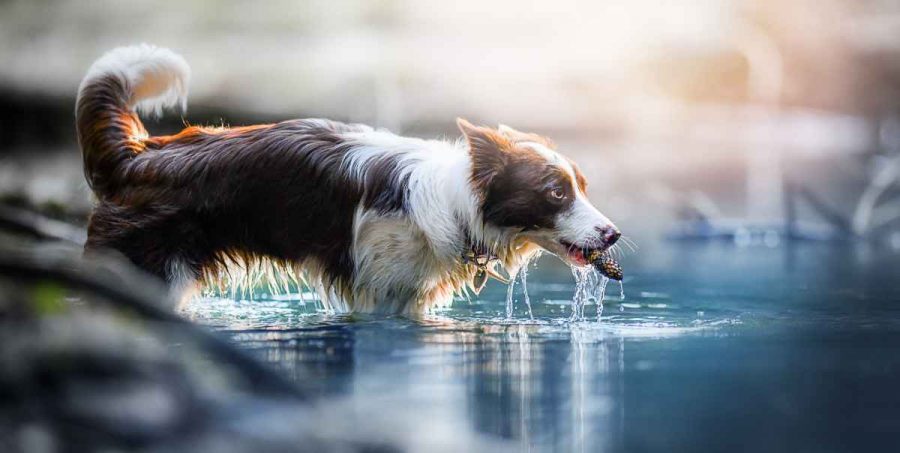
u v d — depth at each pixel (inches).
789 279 354.9
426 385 172.9
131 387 132.5
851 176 722.2
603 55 941.2
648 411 156.5
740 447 135.9
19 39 721.0
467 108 807.7
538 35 925.2
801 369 191.2
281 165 275.1
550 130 861.2
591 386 174.1
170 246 272.4
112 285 135.9
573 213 271.0
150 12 766.5
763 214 569.9
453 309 290.5
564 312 281.9
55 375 132.5
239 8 791.7
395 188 274.7
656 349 213.6
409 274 278.8
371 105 769.6
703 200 616.4
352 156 277.7
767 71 1047.0
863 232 532.4
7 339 138.1
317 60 778.8
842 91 1067.9
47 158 612.7
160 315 137.3
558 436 140.2
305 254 279.4
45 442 121.6
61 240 374.6
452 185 275.7
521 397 164.4
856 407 159.6
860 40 1071.0
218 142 279.3
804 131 977.5
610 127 890.7
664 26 997.2
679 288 331.9
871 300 300.0
